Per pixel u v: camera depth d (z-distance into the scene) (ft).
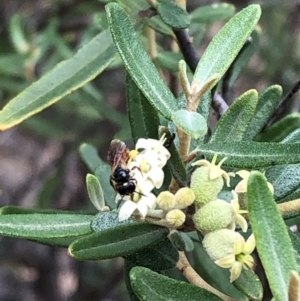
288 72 0.65
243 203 0.22
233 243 0.20
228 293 0.36
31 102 0.32
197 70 0.22
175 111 0.21
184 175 0.22
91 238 0.22
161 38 0.50
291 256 0.18
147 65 0.22
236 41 0.23
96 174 0.31
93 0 0.66
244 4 0.63
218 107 0.34
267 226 0.18
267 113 0.28
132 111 0.25
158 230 0.23
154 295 0.20
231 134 0.24
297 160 0.21
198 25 0.45
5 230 0.23
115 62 0.46
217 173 0.21
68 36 0.66
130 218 0.23
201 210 0.21
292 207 0.22
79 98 0.60
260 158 0.21
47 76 0.32
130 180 0.21
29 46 0.57
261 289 0.21
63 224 0.24
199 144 0.24
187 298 0.20
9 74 0.56
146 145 0.22
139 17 0.33
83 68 0.32
